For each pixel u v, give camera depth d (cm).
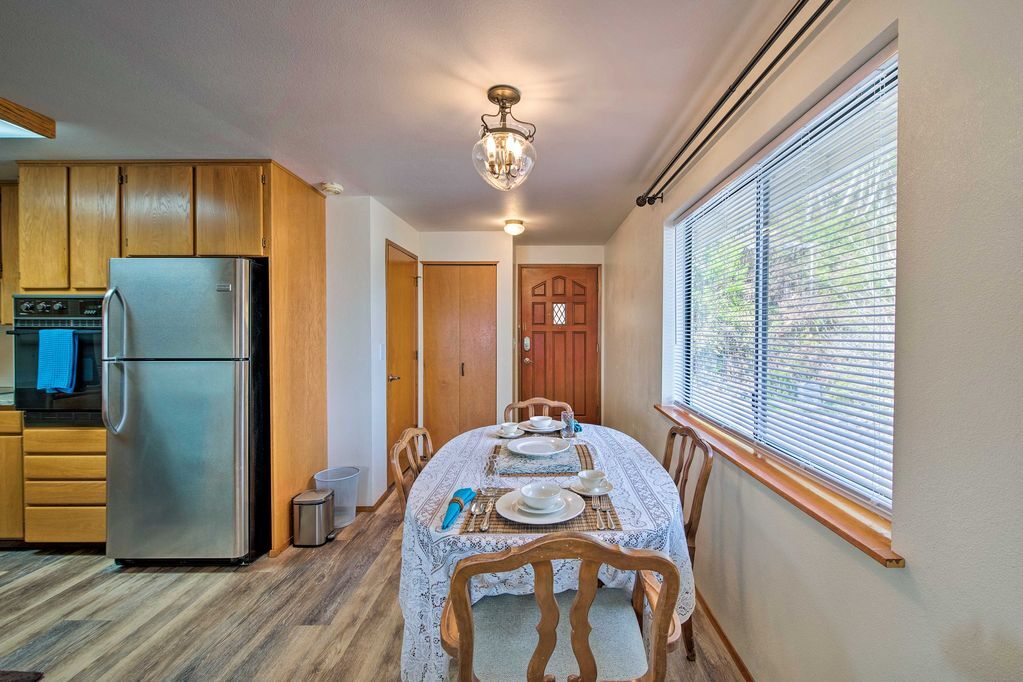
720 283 198
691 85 162
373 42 140
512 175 184
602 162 238
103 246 239
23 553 241
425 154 229
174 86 166
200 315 223
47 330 233
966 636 73
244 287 225
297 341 266
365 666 160
